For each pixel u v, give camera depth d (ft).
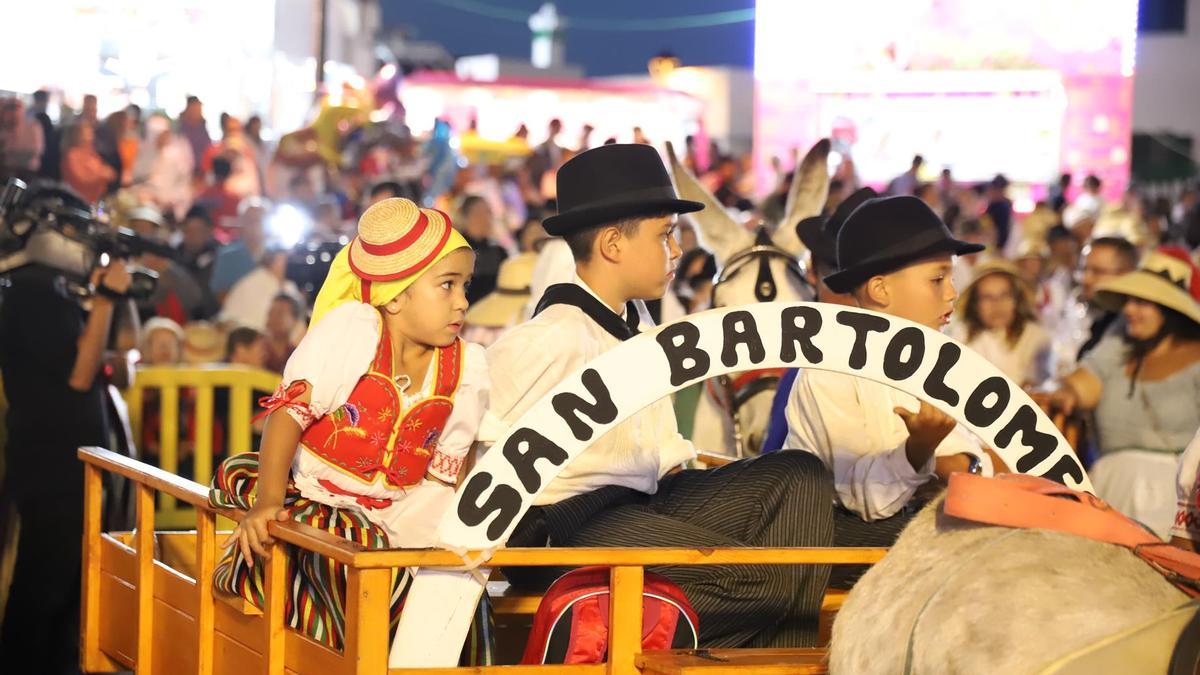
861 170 92.22
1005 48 91.86
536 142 92.22
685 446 16.46
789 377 19.16
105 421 23.32
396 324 14.25
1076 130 91.97
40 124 52.24
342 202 59.16
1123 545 11.53
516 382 15.03
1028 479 12.12
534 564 12.69
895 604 11.53
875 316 13.46
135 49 75.31
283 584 13.76
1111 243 32.65
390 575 12.41
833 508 16.48
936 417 15.24
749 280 24.23
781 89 91.86
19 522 22.77
